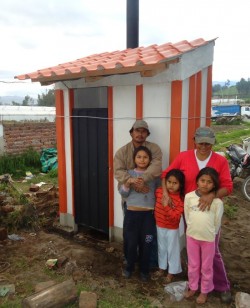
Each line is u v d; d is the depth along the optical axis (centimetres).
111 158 439
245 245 478
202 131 310
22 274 374
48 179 848
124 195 355
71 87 465
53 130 1062
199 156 324
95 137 453
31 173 909
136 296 335
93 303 307
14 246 447
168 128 379
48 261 392
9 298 326
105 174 451
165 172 345
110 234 459
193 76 384
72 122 482
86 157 471
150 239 355
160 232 355
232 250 459
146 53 384
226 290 330
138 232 359
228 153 825
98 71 358
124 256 399
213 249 312
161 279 367
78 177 489
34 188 724
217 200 307
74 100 483
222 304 323
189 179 327
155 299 330
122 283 359
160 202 349
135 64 321
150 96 387
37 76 430
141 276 365
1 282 356
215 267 326
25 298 296
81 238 493
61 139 498
